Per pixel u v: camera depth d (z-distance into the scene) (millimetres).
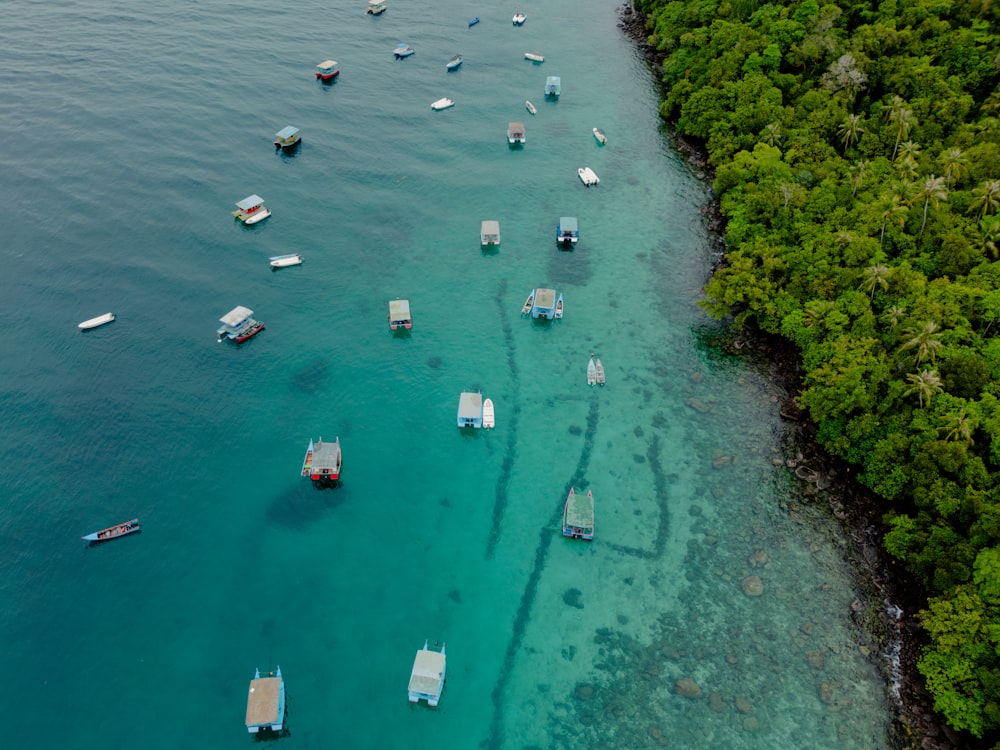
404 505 88750
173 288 113875
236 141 145875
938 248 103188
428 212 135125
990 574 70125
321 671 72812
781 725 69500
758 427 98188
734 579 81625
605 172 147500
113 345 104312
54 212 124750
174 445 92875
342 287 118000
